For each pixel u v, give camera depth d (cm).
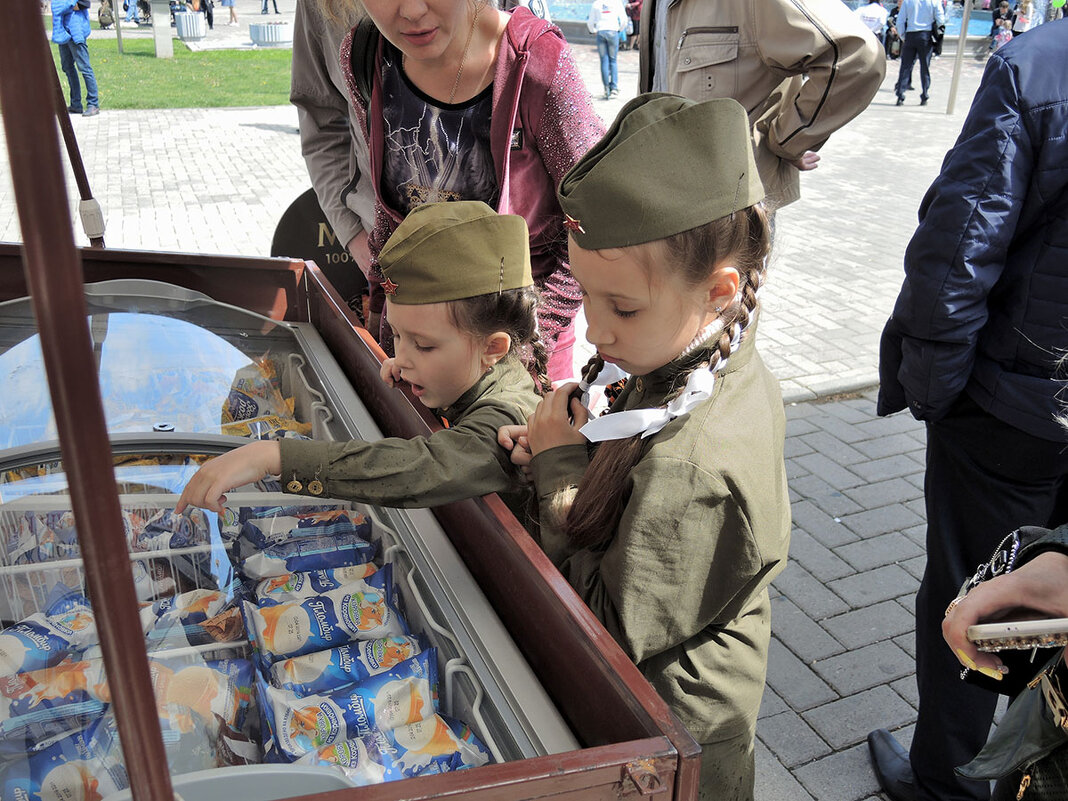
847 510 345
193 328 186
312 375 178
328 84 233
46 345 44
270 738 98
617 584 107
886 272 612
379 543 130
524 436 126
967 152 165
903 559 317
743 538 107
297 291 200
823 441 398
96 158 824
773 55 267
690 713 118
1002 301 173
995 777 122
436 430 128
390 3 154
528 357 149
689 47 282
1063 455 173
